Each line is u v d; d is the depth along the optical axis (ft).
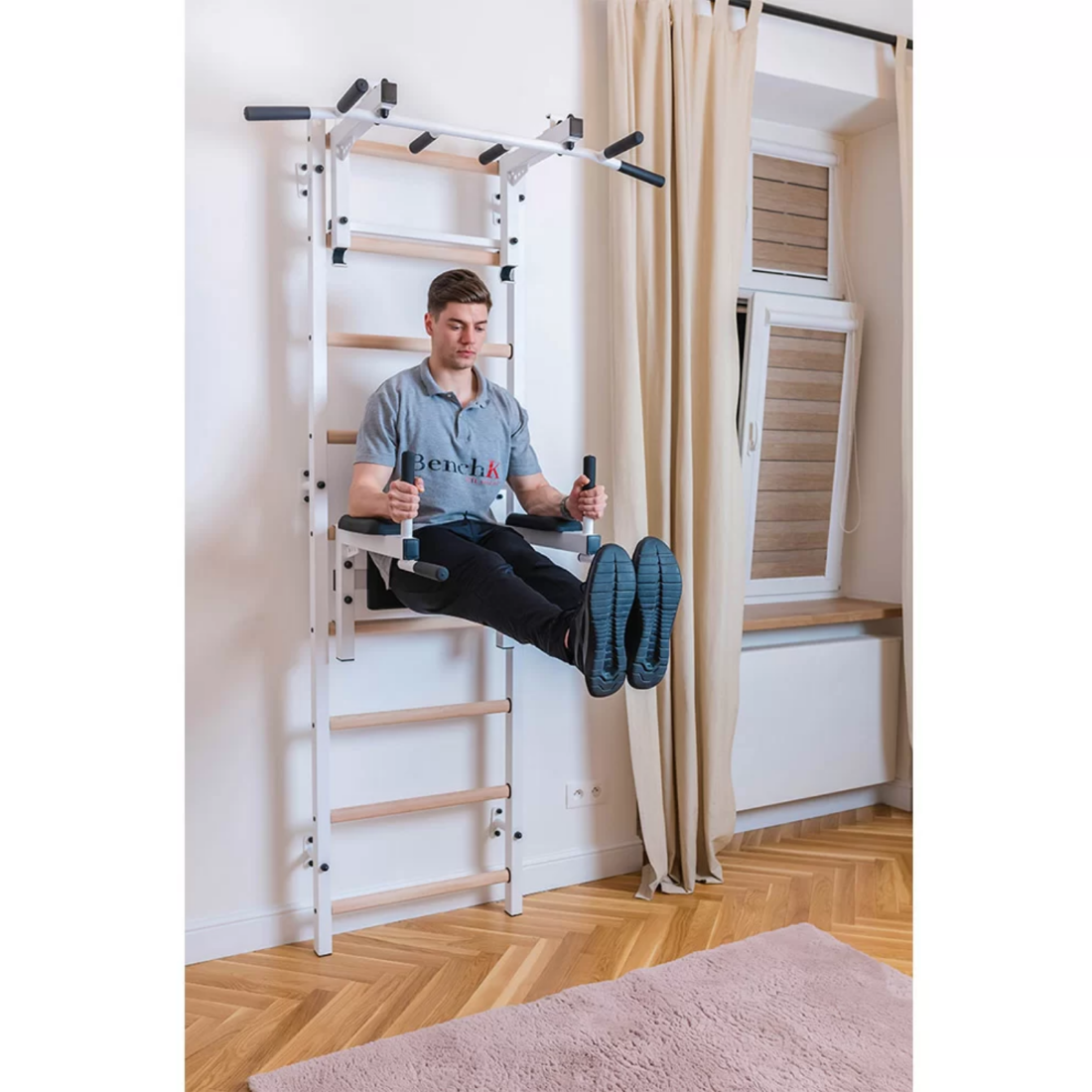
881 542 12.18
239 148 7.86
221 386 7.89
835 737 11.28
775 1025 6.88
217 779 7.99
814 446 12.05
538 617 6.67
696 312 9.67
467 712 8.59
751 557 11.86
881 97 10.99
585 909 9.03
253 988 7.51
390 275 8.53
